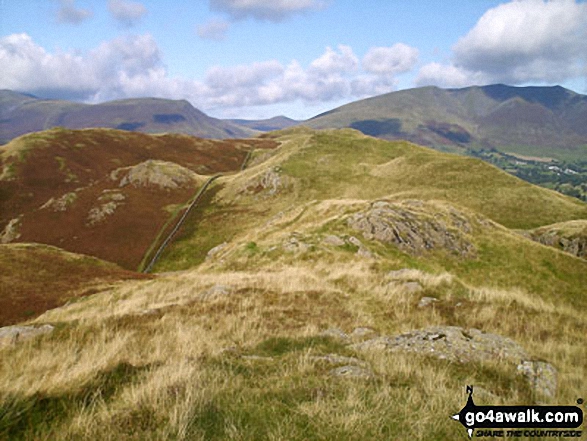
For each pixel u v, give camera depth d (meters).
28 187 114.06
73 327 11.47
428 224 40.56
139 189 104.38
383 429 4.98
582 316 14.93
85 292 37.34
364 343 10.10
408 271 21.59
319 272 23.64
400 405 5.65
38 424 5.11
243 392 6.16
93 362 7.33
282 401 5.88
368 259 27.86
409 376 7.29
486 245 42.59
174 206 98.56
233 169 150.12
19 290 37.00
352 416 5.04
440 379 6.96
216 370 7.21
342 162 108.00
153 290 26.27
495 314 13.71
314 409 5.43
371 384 6.59
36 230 87.44
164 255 75.38
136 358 8.11
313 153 113.19
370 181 94.75
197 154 157.12
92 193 101.44
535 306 15.63
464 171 92.19
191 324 11.80
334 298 16.41
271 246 32.56
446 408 5.64
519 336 11.30
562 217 72.94
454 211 47.38
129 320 12.48
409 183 90.50
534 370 7.76
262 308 14.38
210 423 5.12
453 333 9.69
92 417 5.15
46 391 5.88
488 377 7.47
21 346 9.63
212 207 94.69
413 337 9.87
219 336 10.77
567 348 9.87
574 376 7.91
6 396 5.57
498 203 78.12
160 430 4.80
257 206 90.06
